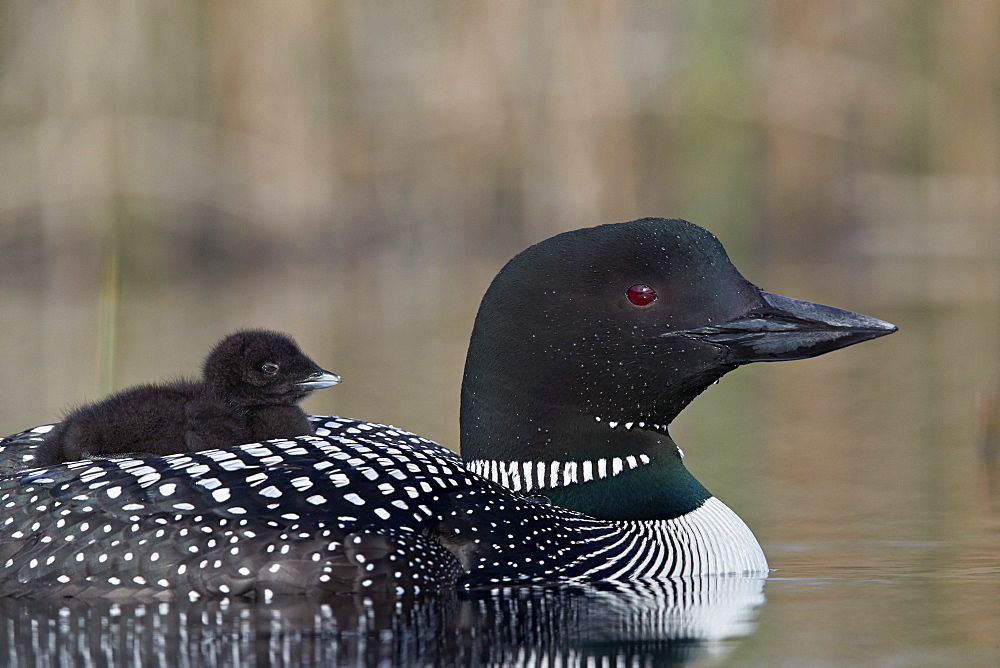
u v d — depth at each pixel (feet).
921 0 72.13
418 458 22.70
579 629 19.20
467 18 68.49
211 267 65.82
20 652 18.10
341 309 61.46
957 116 72.74
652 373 23.30
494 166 68.33
